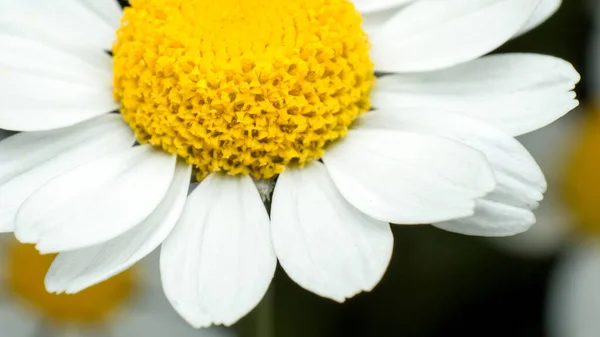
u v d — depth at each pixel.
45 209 0.07
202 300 0.07
